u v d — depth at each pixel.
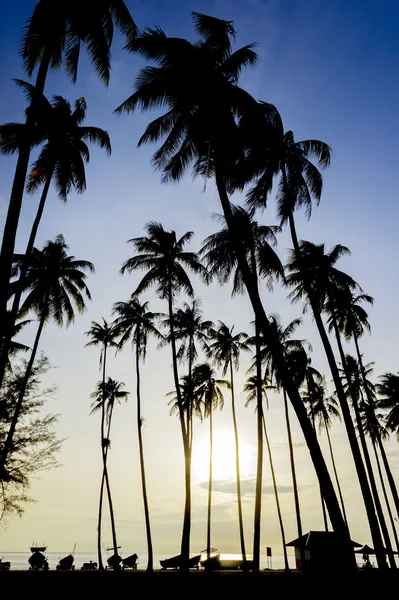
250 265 22.91
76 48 15.55
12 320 16.55
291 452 34.97
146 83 16.88
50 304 29.97
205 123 16.27
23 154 11.54
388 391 43.19
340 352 28.48
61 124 21.14
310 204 19.78
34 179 22.88
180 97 17.17
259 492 21.98
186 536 23.89
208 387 42.50
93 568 44.78
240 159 17.64
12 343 28.14
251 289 14.70
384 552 18.19
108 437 42.59
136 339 36.00
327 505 12.57
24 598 13.26
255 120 16.97
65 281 30.47
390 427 42.88
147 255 31.31
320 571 29.84
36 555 40.84
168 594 14.84
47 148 22.09
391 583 15.38
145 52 16.94
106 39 15.39
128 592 15.24
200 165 17.81
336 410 45.44
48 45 13.10
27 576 22.31
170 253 31.17
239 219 23.27
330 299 28.84
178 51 16.47
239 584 18.58
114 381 45.56
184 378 41.78
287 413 36.16
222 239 24.58
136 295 30.22
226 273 23.92
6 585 16.77
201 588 16.78
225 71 17.22
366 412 40.94
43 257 30.12
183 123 17.28
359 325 34.88
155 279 30.84
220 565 44.03
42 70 12.62
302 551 31.28
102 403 42.31
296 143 19.91
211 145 16.77
